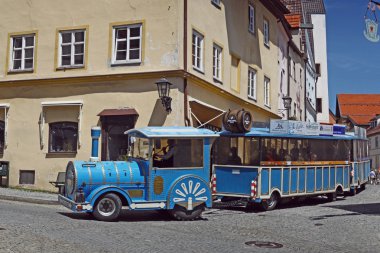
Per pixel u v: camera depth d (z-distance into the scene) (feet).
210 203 43.37
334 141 64.18
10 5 66.33
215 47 70.03
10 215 39.01
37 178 62.95
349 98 293.23
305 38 140.26
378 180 112.78
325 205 58.49
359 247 32.50
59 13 63.93
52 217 39.73
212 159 54.24
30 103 64.18
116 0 61.52
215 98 69.10
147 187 41.11
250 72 84.48
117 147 59.82
